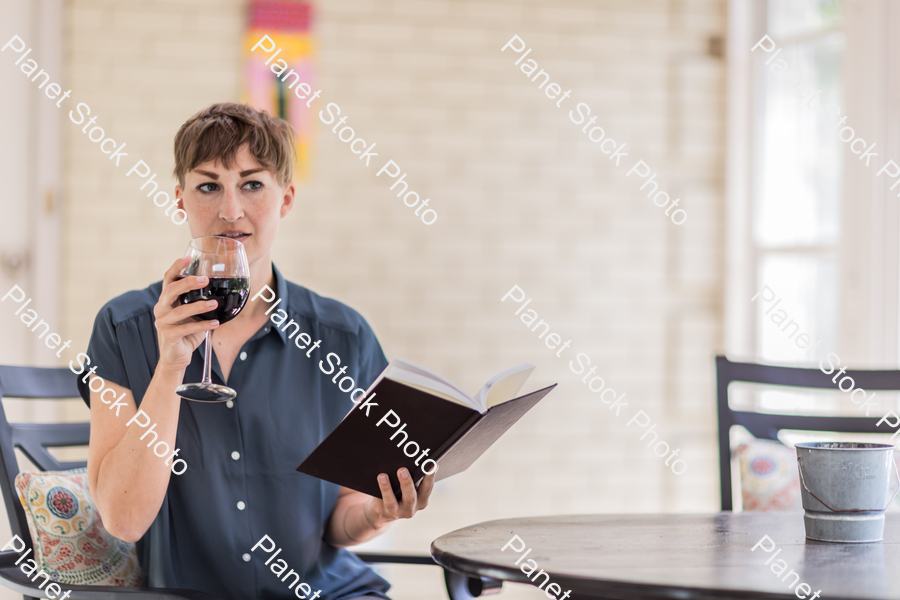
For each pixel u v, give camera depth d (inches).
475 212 145.8
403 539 141.9
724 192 152.0
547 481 146.2
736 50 150.9
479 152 145.9
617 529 54.4
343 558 67.2
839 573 40.0
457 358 145.1
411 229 144.1
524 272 146.9
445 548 47.3
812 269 138.5
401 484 51.9
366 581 65.6
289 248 141.2
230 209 59.6
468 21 145.6
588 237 148.6
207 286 50.1
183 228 138.4
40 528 60.6
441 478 55.5
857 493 47.9
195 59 138.3
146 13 137.2
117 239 136.7
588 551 46.1
